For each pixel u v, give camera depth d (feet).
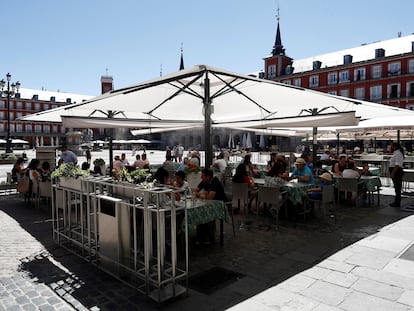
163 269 12.05
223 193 18.21
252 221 22.44
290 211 23.56
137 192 12.53
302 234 19.27
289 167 46.70
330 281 12.82
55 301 11.40
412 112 27.32
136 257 12.26
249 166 32.01
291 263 14.75
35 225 21.62
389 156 57.41
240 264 14.70
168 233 16.35
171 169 36.22
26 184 27.89
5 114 246.88
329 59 176.86
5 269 14.23
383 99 150.20
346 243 17.51
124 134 204.95
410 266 14.25
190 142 215.51
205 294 11.85
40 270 14.11
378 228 20.51
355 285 12.45
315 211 25.48
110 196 13.61
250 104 29.60
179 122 35.68
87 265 14.66
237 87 23.80
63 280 13.09
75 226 17.71
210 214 16.10
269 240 18.16
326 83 168.86
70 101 288.10
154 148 219.61
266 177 23.95
